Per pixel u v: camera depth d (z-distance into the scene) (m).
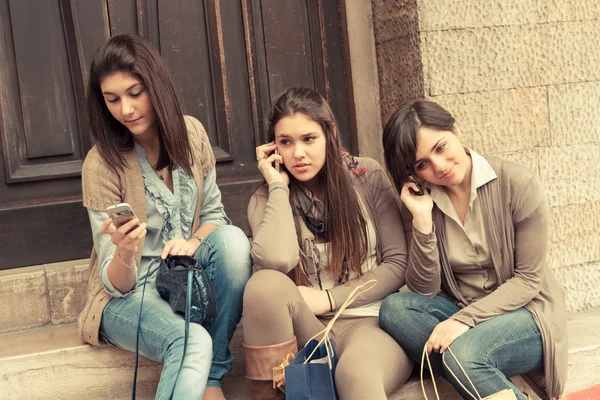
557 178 3.29
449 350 2.31
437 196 2.53
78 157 3.28
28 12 3.18
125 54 2.39
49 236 3.24
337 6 3.57
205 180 2.73
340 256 2.56
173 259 2.40
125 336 2.41
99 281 2.54
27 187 3.23
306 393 2.21
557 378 2.43
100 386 2.60
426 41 3.14
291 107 2.51
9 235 3.19
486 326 2.37
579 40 3.28
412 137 2.40
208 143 2.75
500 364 2.36
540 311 2.43
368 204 2.66
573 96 3.29
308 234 2.62
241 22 3.45
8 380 2.54
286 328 2.35
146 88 2.43
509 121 3.24
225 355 2.48
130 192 2.51
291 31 3.51
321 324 2.47
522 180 2.44
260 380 2.36
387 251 2.64
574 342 2.86
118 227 2.21
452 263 2.57
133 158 2.54
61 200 3.26
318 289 2.60
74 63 3.25
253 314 2.34
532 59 3.24
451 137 2.42
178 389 2.17
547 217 2.44
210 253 2.45
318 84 3.57
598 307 3.37
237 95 3.46
